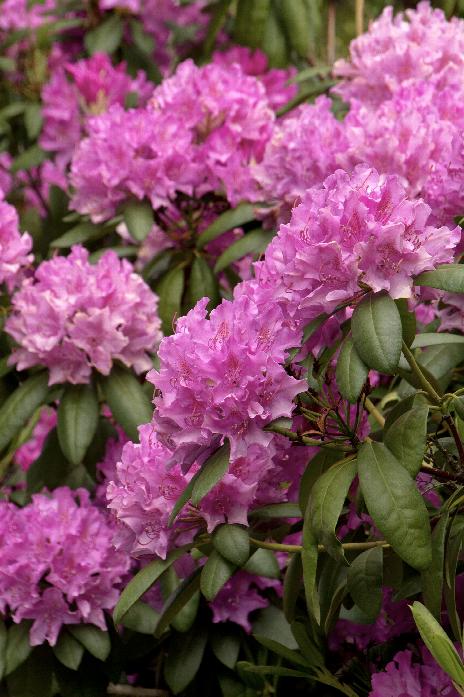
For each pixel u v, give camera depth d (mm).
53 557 1667
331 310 1296
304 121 1729
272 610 1735
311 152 1689
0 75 2852
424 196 1550
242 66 2414
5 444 1765
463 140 1481
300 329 1321
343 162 1646
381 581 1373
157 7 2684
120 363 1793
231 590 1695
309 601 1312
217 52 2486
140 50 2715
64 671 1719
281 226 1335
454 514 1370
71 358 1754
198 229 1970
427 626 1173
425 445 1292
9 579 1665
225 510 1393
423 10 1982
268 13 2439
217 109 1893
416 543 1254
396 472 1273
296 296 1308
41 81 2717
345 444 1374
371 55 1925
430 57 1853
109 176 1860
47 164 2740
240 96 1892
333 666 1693
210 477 1276
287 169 1750
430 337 1468
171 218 1976
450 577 1328
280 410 1278
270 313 1293
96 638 1681
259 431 1282
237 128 1886
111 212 1907
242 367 1269
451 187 1480
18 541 1664
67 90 2459
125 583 1757
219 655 1704
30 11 2881
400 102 1669
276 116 2188
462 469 1363
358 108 1740
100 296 1729
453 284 1258
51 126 2477
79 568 1674
